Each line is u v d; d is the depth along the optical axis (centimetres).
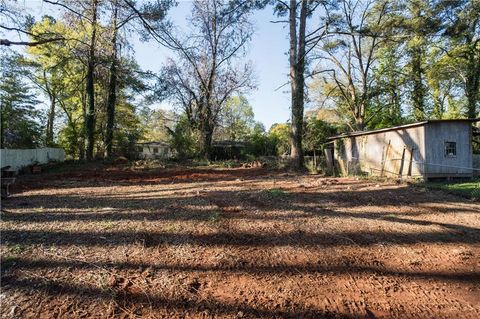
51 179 1158
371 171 1397
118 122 2891
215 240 375
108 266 300
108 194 734
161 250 342
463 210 562
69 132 2414
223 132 3691
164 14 566
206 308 244
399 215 514
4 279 267
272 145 2770
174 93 2405
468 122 1170
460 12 1614
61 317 226
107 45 1294
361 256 343
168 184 990
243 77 2583
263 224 440
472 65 1919
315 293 269
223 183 987
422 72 2248
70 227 405
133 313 235
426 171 1107
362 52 2316
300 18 1568
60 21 1220
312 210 530
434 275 306
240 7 1627
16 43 271
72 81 2517
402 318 238
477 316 241
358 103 2244
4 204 570
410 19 1741
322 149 1811
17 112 2189
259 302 254
